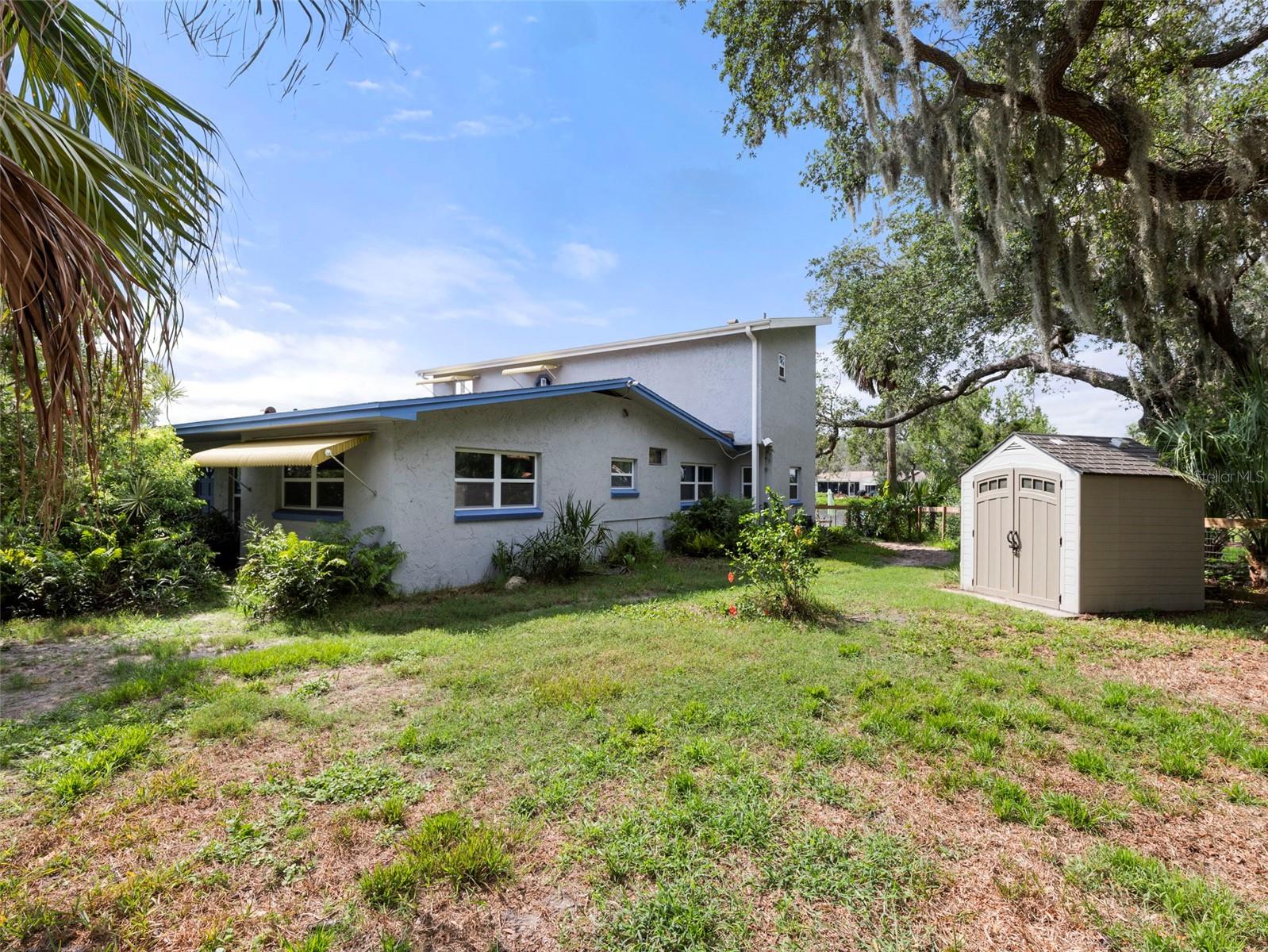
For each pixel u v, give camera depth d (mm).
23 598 7383
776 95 8656
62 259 1614
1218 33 7695
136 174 1902
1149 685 5148
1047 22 6801
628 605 8281
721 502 14531
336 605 8016
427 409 8711
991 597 9352
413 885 2498
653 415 14281
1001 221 7688
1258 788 3400
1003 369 15555
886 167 8383
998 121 7492
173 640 6383
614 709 4324
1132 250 9133
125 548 8078
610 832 2850
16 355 1706
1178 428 9023
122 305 1779
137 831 2850
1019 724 4191
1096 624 7406
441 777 3402
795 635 6469
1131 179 7270
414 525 9148
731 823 2906
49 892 2451
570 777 3381
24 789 3225
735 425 16359
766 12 7770
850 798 3205
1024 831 2941
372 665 5488
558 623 7105
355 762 3545
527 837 2824
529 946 2205
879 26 7125
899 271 15453
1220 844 2877
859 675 5113
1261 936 2273
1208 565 11305
